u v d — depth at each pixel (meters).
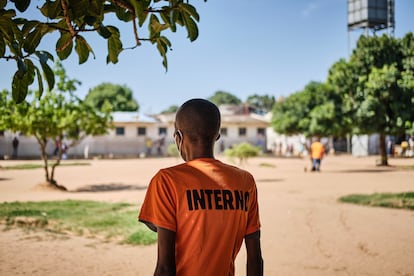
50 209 9.68
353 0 40.97
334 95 25.94
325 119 25.44
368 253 6.08
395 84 24.22
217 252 1.89
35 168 27.48
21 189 15.36
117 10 2.32
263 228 7.85
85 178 20.44
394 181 17.05
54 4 2.08
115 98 65.62
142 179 19.86
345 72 26.14
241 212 1.98
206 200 1.90
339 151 53.19
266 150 53.41
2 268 5.32
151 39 2.64
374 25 40.47
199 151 2.08
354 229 7.72
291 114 35.84
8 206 10.12
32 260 5.72
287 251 6.20
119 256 5.98
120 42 2.57
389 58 26.47
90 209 9.72
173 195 1.90
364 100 24.61
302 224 8.21
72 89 14.64
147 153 49.16
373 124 24.81
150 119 50.69
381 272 5.21
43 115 14.10
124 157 45.88
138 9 2.14
